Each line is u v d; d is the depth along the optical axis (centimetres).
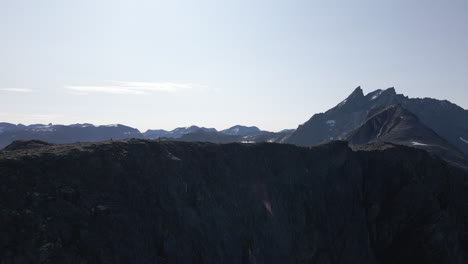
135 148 6638
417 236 8731
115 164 5969
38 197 4728
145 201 5869
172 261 5472
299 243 7838
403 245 8862
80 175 5484
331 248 8400
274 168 8969
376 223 9556
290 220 8162
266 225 7538
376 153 11031
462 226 9150
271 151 9275
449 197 9738
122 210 5375
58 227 4541
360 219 9494
